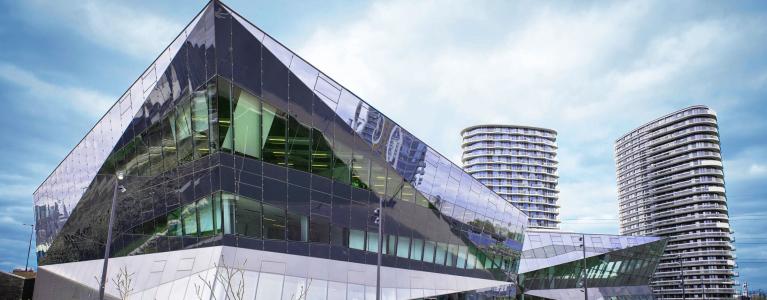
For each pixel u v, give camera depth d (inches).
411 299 1755.7
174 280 1380.4
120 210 1697.8
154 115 1547.7
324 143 1572.3
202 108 1381.6
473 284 2175.2
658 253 3826.3
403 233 1819.6
